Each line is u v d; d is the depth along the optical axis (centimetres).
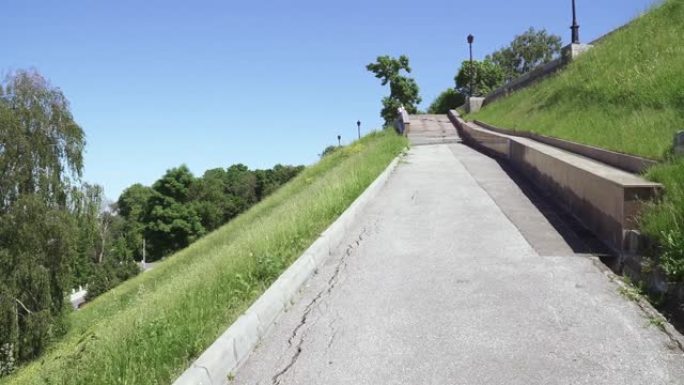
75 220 2950
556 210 1038
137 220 9350
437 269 725
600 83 1805
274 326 567
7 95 2872
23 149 2816
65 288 2817
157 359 447
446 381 439
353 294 647
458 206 1126
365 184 1330
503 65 6994
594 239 824
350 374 457
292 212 1116
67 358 571
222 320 534
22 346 2509
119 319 811
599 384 426
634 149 1048
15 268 2633
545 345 494
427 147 2520
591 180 868
